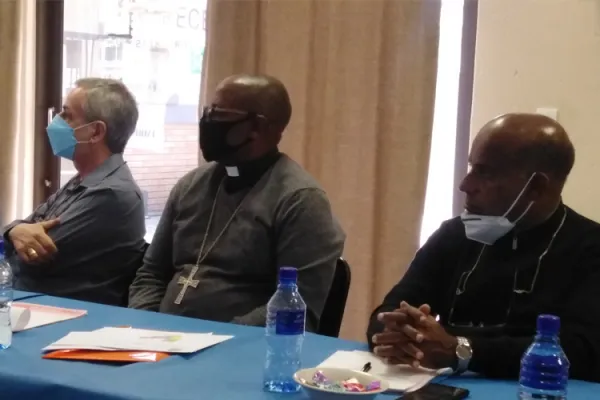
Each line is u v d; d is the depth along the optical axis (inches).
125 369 56.3
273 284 83.6
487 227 65.5
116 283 98.1
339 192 116.9
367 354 63.8
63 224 95.3
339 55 115.3
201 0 133.8
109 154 101.8
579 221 65.9
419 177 111.7
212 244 85.6
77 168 102.8
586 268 63.1
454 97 112.2
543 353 50.4
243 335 68.1
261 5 120.8
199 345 62.9
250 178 86.6
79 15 143.5
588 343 59.2
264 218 83.0
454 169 112.3
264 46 120.9
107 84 101.7
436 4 109.0
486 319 67.1
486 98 103.7
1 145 143.1
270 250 83.1
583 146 97.0
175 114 137.6
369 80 113.6
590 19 95.4
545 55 98.9
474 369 58.6
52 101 145.3
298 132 118.4
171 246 91.7
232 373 56.3
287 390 52.3
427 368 59.6
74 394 52.0
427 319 59.6
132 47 140.7
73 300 82.4
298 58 118.0
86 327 70.0
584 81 96.3
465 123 110.9
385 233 114.5
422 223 112.4
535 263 64.9
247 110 84.7
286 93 88.5
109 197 96.8
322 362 60.8
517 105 101.4
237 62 123.0
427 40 109.8
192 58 135.3
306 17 117.1
